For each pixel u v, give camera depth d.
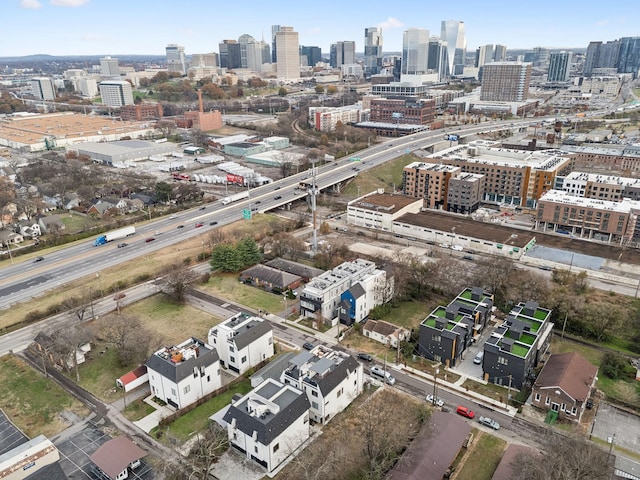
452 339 120.94
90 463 93.38
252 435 90.75
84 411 108.31
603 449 94.44
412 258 176.00
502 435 100.00
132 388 116.00
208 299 160.88
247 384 117.31
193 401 109.94
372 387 116.19
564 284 160.38
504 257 190.12
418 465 86.94
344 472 89.81
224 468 91.94
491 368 116.50
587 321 135.38
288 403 95.44
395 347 132.75
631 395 111.38
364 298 145.00
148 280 174.00
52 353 123.81
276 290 165.38
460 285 157.00
